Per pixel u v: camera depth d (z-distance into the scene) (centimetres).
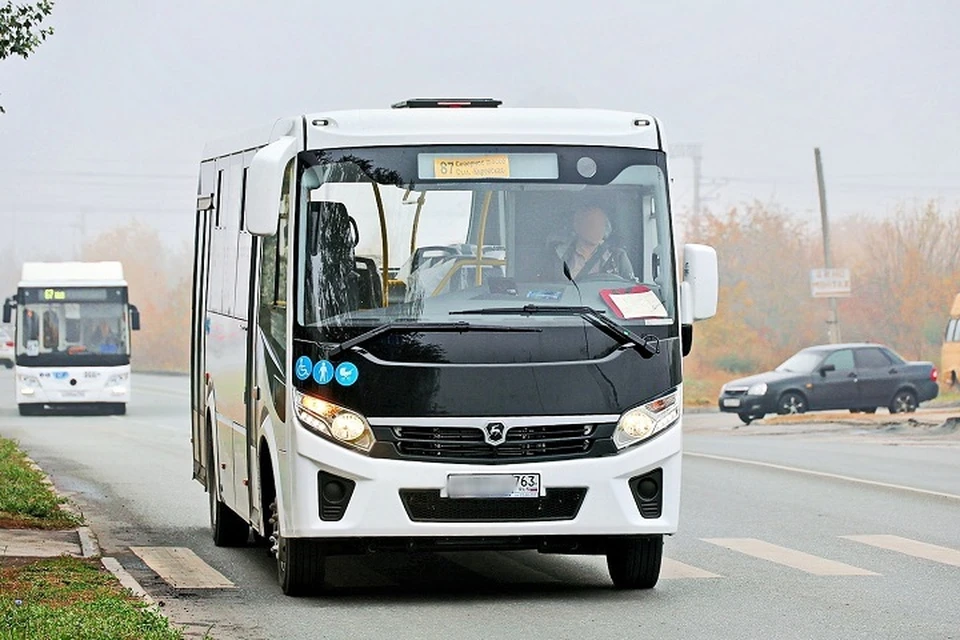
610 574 2841
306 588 2736
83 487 5078
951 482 5116
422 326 2556
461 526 2542
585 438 2569
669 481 2611
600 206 2642
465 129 2638
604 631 2386
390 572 3086
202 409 3684
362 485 2533
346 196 2606
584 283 2609
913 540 3600
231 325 3206
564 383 2566
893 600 2711
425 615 2542
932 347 15588
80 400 10062
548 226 2623
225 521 3481
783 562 3225
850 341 16175
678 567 3145
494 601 2695
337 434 2538
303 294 2580
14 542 3409
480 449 2548
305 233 2597
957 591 2822
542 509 2562
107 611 2334
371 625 2445
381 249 2589
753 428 9194
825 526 3884
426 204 2608
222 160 3416
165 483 5241
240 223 3122
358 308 2569
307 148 2619
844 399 9656
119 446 7175
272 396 2692
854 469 5688
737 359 15825
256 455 2866
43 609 2305
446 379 2541
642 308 2611
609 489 2570
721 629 2406
